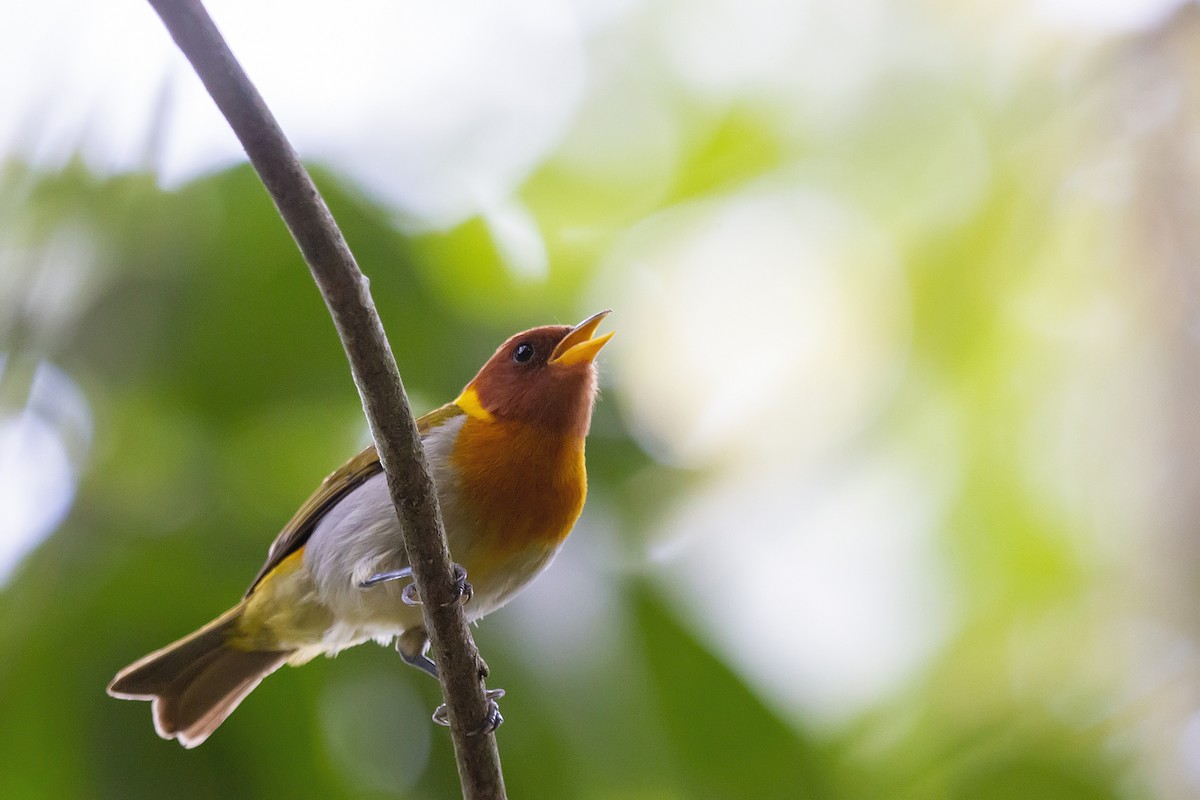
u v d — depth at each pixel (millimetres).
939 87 15008
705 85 15828
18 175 9195
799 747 9648
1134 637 12688
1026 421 14203
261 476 9867
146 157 9273
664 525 10945
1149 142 12727
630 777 9312
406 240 10766
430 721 9648
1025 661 13406
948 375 14766
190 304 9672
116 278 9492
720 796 9516
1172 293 12688
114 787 8828
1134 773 11891
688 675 9727
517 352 8266
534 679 9188
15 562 9047
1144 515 12938
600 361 11312
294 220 5539
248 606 8477
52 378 9328
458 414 8305
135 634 8992
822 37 15562
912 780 12508
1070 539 13898
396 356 10414
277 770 9328
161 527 9312
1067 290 13664
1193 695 12008
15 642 8820
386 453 6180
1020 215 13867
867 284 15344
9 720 8688
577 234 15500
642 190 15703
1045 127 13609
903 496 14945
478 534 7902
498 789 6805
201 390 9719
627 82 15859
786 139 15742
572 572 9727
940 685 13500
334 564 8039
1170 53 12680
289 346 9852
